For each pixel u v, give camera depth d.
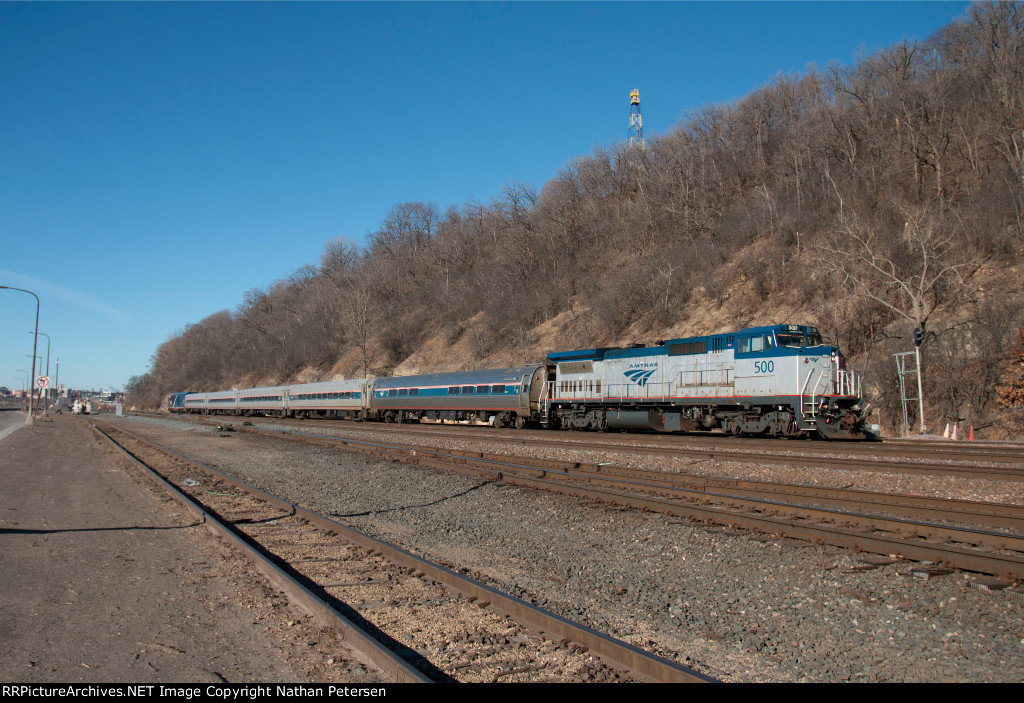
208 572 7.66
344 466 19.47
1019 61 44.34
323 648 5.35
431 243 93.38
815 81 62.84
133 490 14.55
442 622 6.08
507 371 37.03
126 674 4.82
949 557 7.72
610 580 7.81
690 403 27.38
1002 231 36.31
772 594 7.17
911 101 49.72
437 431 34.88
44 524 10.54
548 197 74.25
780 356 24.20
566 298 59.69
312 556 8.61
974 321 32.16
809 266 42.53
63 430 43.53
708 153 63.25
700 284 49.47
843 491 11.87
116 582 7.26
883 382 33.00
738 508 11.38
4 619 6.04
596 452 21.22
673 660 5.41
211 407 75.94
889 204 43.41
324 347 87.75
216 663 5.04
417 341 73.56
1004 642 5.73
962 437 29.61
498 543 9.77
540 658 5.25
